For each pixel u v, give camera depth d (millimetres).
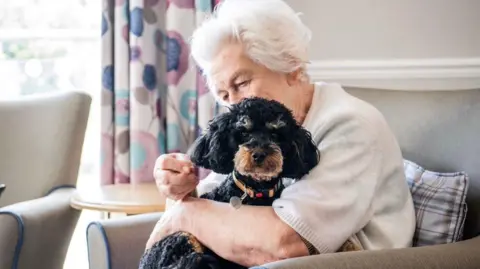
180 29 2191
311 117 1207
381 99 1596
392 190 1203
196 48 1259
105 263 1411
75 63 2508
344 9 2162
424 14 2090
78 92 2131
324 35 2188
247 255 1048
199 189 1296
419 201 1354
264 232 1034
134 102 2184
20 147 2068
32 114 2107
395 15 2115
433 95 1530
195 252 1058
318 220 1033
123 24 2164
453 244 1107
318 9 2184
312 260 937
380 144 1152
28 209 1678
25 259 1630
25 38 2486
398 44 2123
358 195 1082
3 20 2471
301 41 1208
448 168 1406
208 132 1095
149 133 2211
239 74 1180
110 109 2213
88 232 1463
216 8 1502
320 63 2186
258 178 1050
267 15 1182
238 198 1102
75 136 2094
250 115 1044
